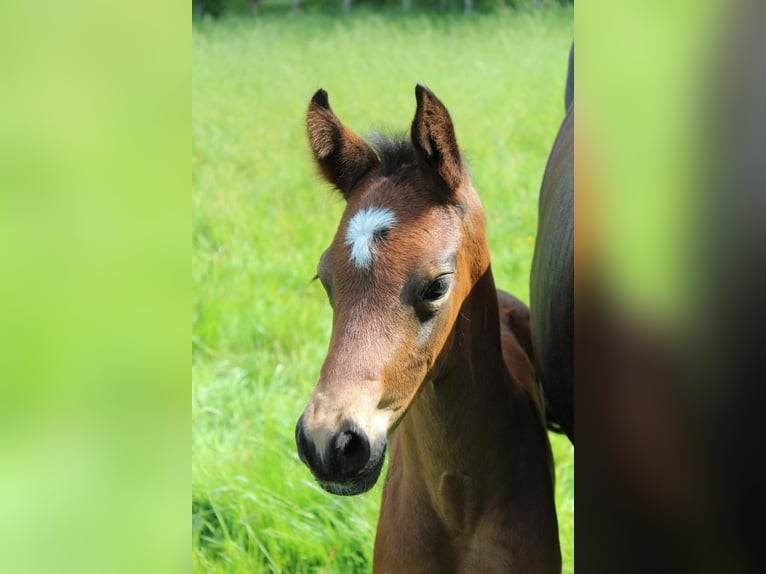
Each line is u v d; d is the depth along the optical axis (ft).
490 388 9.08
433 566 9.46
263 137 28.94
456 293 8.15
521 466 9.45
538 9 43.55
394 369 7.52
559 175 10.46
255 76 36.52
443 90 32.91
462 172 8.38
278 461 13.73
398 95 32.58
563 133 11.18
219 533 12.92
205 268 19.35
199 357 17.07
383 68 36.78
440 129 7.99
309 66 37.70
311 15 50.52
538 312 10.39
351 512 12.67
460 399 8.79
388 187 8.12
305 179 24.57
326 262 7.92
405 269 7.61
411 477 9.31
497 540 9.30
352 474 7.11
